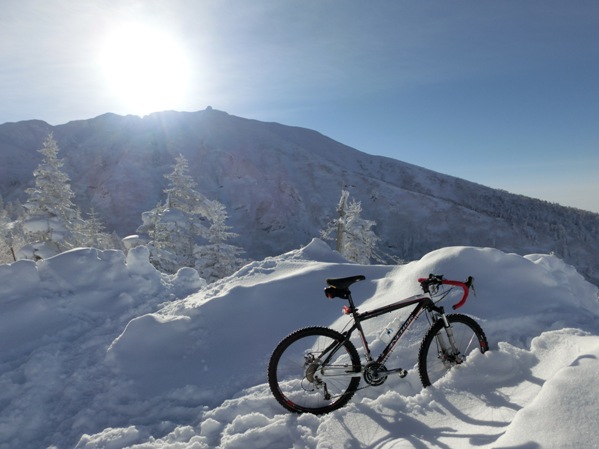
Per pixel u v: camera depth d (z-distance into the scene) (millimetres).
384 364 4273
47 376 4887
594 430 2438
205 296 7043
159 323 5496
